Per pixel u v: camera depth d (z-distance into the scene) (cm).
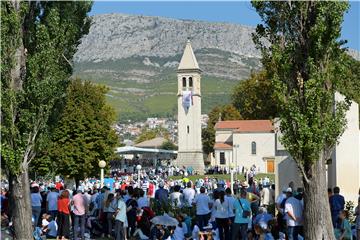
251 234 2150
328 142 1936
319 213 1892
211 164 12362
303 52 1938
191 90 11669
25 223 2077
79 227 2492
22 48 2136
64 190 2467
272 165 10938
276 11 1969
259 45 2005
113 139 6181
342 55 1933
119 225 2355
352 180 3041
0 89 2070
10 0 2105
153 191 3834
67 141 5800
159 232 2322
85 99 6050
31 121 2092
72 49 2244
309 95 1884
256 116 10512
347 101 1964
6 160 2052
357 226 2034
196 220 2420
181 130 11619
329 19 1894
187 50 11894
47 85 2092
